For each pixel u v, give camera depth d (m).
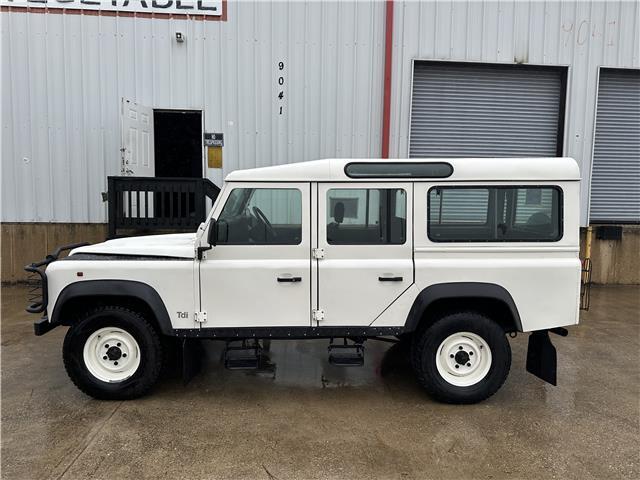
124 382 3.83
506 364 3.82
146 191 6.93
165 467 2.95
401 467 2.99
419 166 3.76
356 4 8.09
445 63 8.44
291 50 8.09
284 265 3.73
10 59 7.81
